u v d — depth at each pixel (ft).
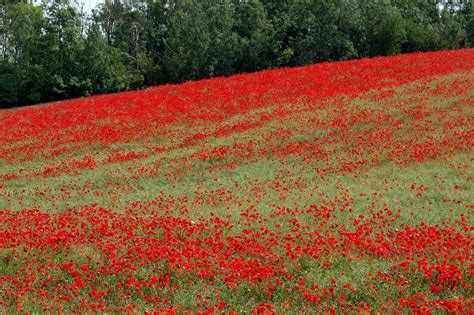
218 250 39.42
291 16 286.05
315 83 128.67
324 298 31.17
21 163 88.43
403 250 37.11
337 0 263.29
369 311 28.43
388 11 271.28
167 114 113.80
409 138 82.33
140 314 29.73
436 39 270.46
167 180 73.61
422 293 30.01
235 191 64.80
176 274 35.78
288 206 55.93
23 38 248.73
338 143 83.41
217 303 31.24
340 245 39.78
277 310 30.17
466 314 27.20
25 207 61.93
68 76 237.45
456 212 49.42
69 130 109.40
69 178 76.64
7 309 31.01
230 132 95.09
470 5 343.87
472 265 31.65
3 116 140.67
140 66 285.23
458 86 108.78
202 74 268.62
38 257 40.14
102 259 39.32
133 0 331.98
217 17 279.08
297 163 76.79
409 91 110.01
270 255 37.52
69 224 49.06
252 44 271.49
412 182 62.95
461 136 79.97
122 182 73.51
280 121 97.96
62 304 32.09
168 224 47.09
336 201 55.83
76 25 244.42
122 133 100.99
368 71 137.08
